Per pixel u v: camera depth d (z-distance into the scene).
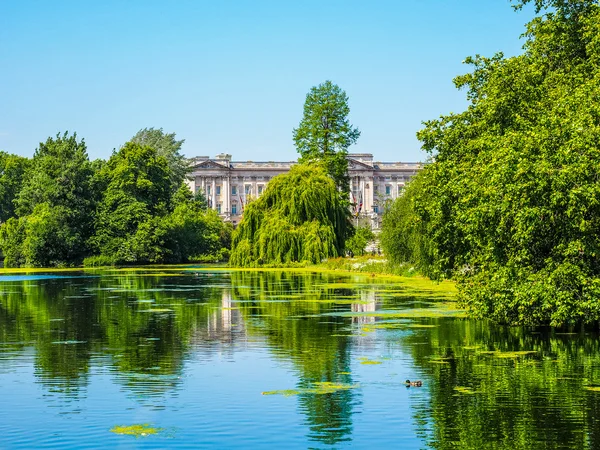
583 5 34.78
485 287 27.45
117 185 99.62
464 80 35.75
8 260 94.12
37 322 31.30
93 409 16.92
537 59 33.22
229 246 128.38
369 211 186.88
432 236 32.94
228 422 15.87
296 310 35.31
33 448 14.37
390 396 17.81
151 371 20.84
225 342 25.66
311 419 16.05
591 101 25.34
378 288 49.28
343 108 102.00
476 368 20.88
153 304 38.81
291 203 80.75
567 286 24.62
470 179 28.73
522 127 28.41
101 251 95.38
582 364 21.30
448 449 14.20
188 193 128.88
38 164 104.25
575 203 23.42
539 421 15.80
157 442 14.67
